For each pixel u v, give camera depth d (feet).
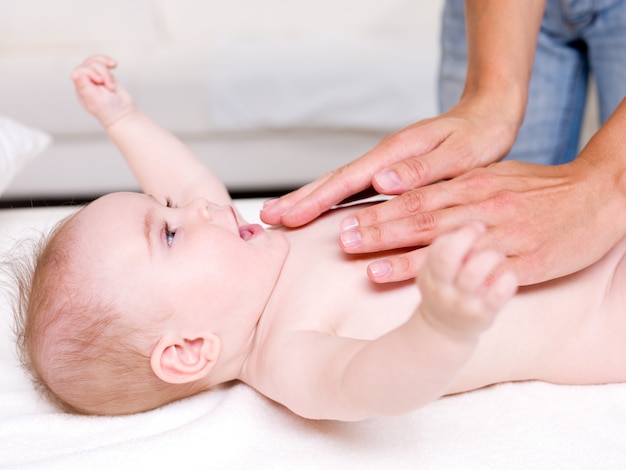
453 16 5.25
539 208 3.43
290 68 8.48
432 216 3.39
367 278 3.68
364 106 8.53
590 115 8.03
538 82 5.19
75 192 8.87
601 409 3.63
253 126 8.62
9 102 8.60
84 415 3.72
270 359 3.56
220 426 3.46
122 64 8.61
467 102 4.14
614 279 3.82
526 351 3.70
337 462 3.30
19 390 3.86
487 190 3.51
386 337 2.89
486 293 2.38
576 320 3.75
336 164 8.82
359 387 2.96
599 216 3.51
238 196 8.89
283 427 3.53
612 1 4.61
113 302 3.58
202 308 3.65
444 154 3.75
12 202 8.86
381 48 8.54
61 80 8.55
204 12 9.26
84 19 9.02
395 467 3.28
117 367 3.62
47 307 3.64
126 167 8.78
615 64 4.77
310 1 9.16
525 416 3.58
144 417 3.69
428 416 3.57
